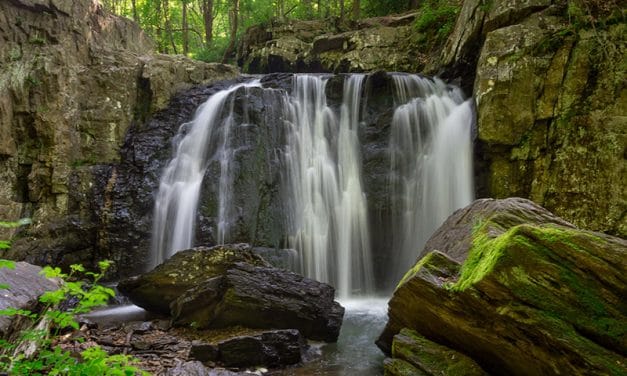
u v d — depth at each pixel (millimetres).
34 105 11273
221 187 10695
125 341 6426
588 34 10094
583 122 9828
